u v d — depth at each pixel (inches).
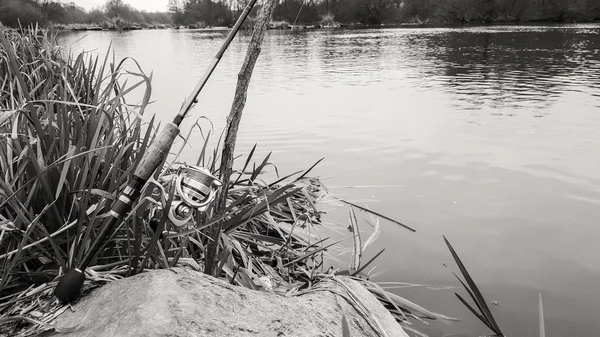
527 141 246.2
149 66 637.3
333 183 193.2
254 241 132.1
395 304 110.3
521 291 118.1
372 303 99.9
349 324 86.7
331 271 127.9
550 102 352.2
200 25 2822.3
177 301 69.9
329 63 671.8
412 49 882.1
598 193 175.8
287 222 161.5
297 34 1555.1
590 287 119.0
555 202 169.0
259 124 291.9
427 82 467.8
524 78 482.9
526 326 105.2
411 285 122.3
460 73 534.3
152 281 74.3
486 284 121.5
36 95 141.2
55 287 77.9
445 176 197.9
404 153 230.2
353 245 146.4
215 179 78.6
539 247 138.9
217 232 100.0
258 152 235.0
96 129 93.2
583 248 137.5
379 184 190.9
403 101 366.0
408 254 137.9
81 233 89.2
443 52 807.1
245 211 121.6
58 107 100.9
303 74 549.3
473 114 315.0
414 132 268.8
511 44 928.9
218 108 334.6
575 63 609.0
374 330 89.4
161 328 64.4
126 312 68.4
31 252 87.0
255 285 103.7
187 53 885.8
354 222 153.4
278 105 354.6
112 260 93.2
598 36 1083.9
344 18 2210.9
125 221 85.2
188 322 66.5
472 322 107.5
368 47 951.0
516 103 351.3
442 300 116.0
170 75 534.6
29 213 84.8
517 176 195.5
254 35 100.4
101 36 1633.9
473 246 140.7
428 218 160.2
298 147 242.5
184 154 228.2
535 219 156.5
